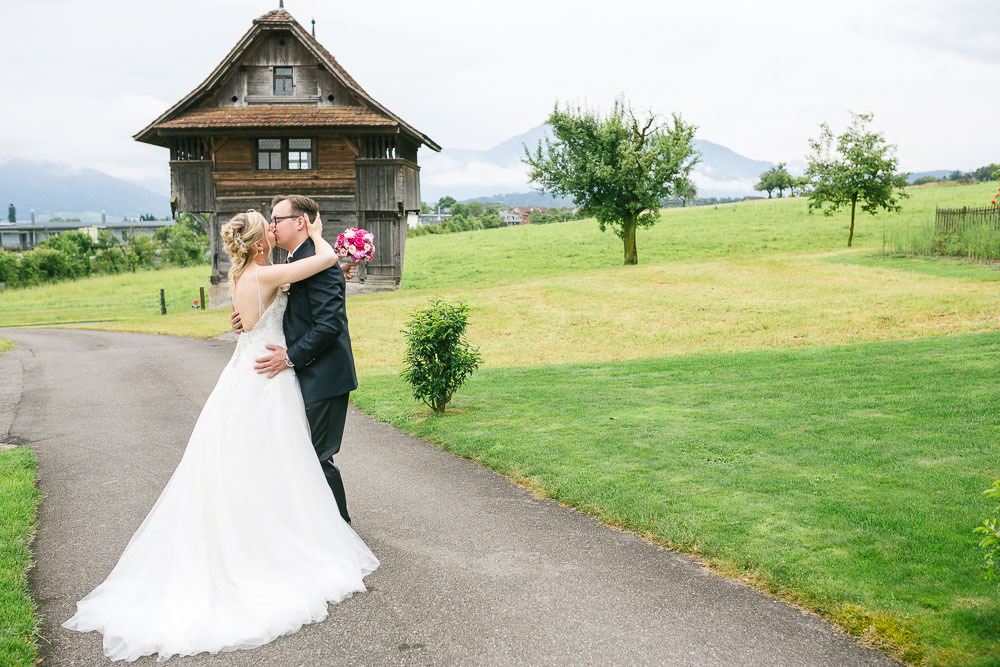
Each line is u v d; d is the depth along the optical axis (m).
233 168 33.56
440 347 9.55
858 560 4.46
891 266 30.25
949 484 5.73
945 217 33.09
